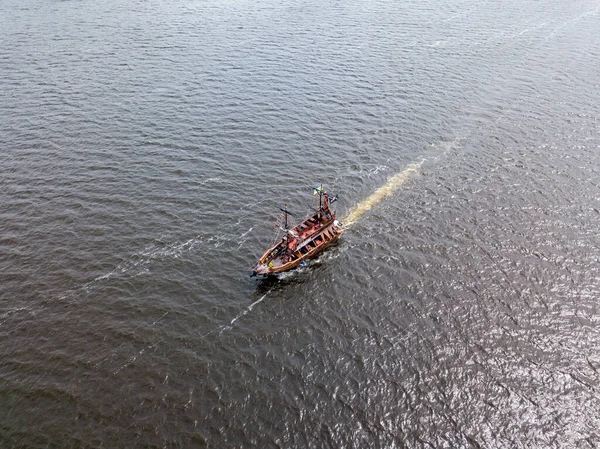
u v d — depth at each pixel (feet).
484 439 171.32
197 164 318.86
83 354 200.13
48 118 364.79
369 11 620.08
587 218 267.59
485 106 384.68
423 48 497.46
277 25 568.00
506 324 211.00
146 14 602.85
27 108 377.50
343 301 224.74
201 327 212.64
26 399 183.11
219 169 314.55
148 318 216.13
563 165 312.50
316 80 428.56
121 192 292.61
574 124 357.00
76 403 182.09
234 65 456.45
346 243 259.19
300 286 233.35
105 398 183.83
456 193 291.58
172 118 368.07
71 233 261.85
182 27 557.74
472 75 435.94
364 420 176.96
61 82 418.31
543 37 521.24
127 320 215.10
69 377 191.21
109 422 176.14
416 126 360.07
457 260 244.63
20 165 313.53
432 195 290.97
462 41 513.86
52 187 295.28
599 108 376.89
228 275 239.71
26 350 201.26
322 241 253.44
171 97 396.98
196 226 269.44
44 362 196.54
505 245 252.42
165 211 279.08
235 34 537.65
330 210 280.92
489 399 183.52
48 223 268.21
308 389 187.11
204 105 386.52
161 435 171.94
